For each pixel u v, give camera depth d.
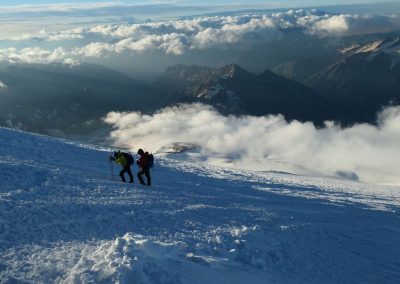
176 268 9.90
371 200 37.00
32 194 15.12
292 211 20.47
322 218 19.73
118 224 12.86
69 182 18.59
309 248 14.54
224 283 10.10
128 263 9.12
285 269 12.39
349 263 14.12
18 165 20.61
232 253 12.17
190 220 14.82
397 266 14.64
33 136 39.53
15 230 10.95
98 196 16.55
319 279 12.37
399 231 19.69
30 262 9.18
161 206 16.33
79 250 10.21
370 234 18.03
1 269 8.65
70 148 36.44
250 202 21.89
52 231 11.35
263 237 14.09
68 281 8.51
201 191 23.97
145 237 11.60
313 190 39.03
